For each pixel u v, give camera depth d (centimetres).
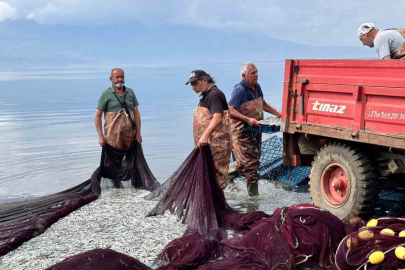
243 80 789
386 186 641
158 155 1115
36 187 889
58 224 641
